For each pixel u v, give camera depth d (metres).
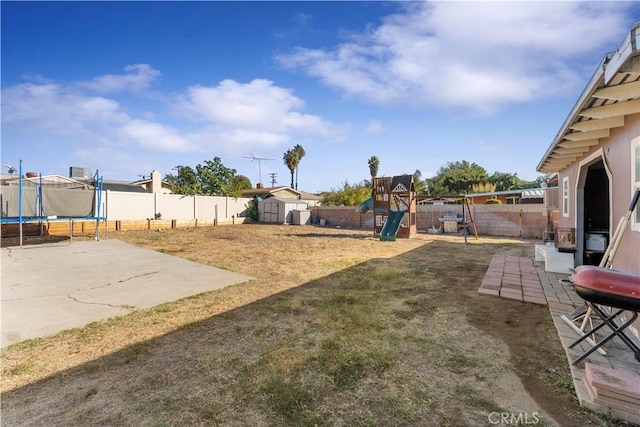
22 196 9.30
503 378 2.38
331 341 3.07
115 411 2.00
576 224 6.15
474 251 9.31
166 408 2.03
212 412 1.99
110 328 3.44
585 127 3.75
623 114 3.12
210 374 2.47
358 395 2.18
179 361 2.69
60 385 2.32
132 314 3.89
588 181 6.88
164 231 14.87
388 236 12.25
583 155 5.86
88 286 5.20
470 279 5.67
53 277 5.79
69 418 1.93
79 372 2.51
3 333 3.29
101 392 2.22
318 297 4.59
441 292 4.81
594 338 2.98
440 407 2.04
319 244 11.12
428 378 2.39
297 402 2.10
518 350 2.85
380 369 2.53
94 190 10.98
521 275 5.82
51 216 9.93
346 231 16.41
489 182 30.62
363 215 19.09
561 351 2.81
